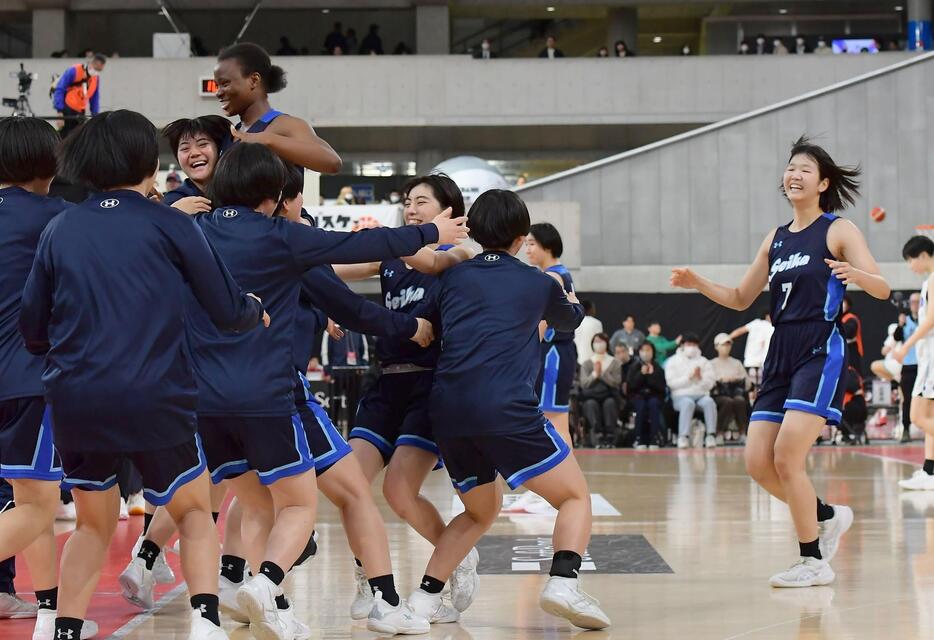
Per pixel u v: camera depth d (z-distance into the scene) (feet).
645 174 67.82
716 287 18.57
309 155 14.97
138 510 25.96
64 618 11.50
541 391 22.61
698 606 15.56
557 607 13.64
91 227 11.06
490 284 14.12
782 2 96.27
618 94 81.30
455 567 14.73
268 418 12.31
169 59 80.02
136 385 10.73
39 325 11.38
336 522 25.08
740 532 23.02
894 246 66.74
